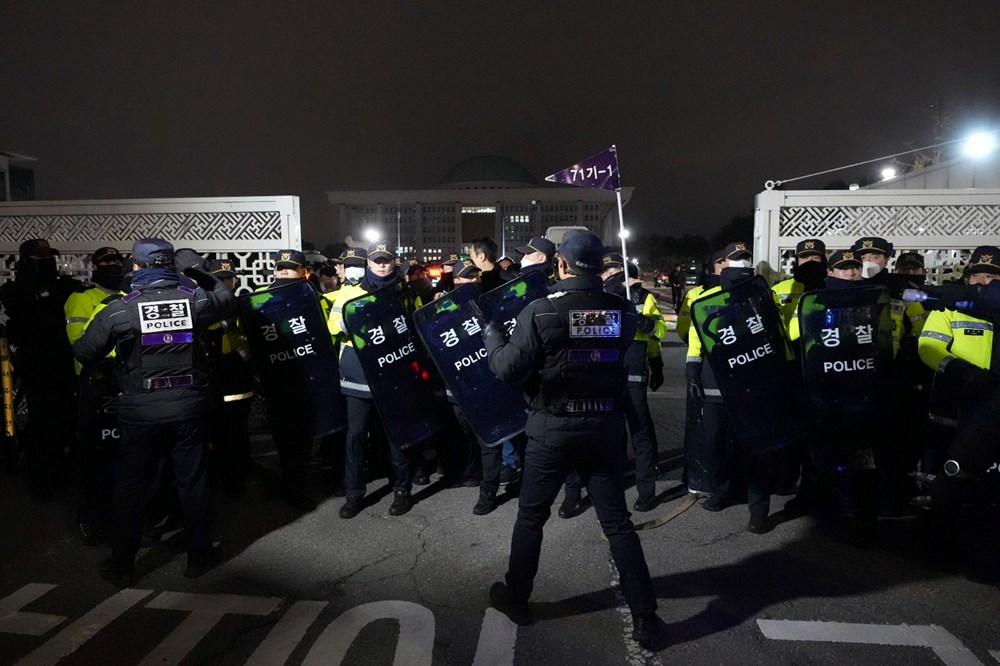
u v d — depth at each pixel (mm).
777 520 4457
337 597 3473
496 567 3809
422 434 4652
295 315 4758
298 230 6582
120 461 3604
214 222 6641
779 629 3129
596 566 3811
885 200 6105
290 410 4766
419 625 3184
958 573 3680
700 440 4652
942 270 6203
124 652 2982
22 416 5684
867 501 3979
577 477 4523
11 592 3562
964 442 3131
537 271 4406
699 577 3658
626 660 2898
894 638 3045
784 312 4562
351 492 4586
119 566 3613
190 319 3582
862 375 3939
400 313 4605
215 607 3379
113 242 6727
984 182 14383
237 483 4969
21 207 6766
